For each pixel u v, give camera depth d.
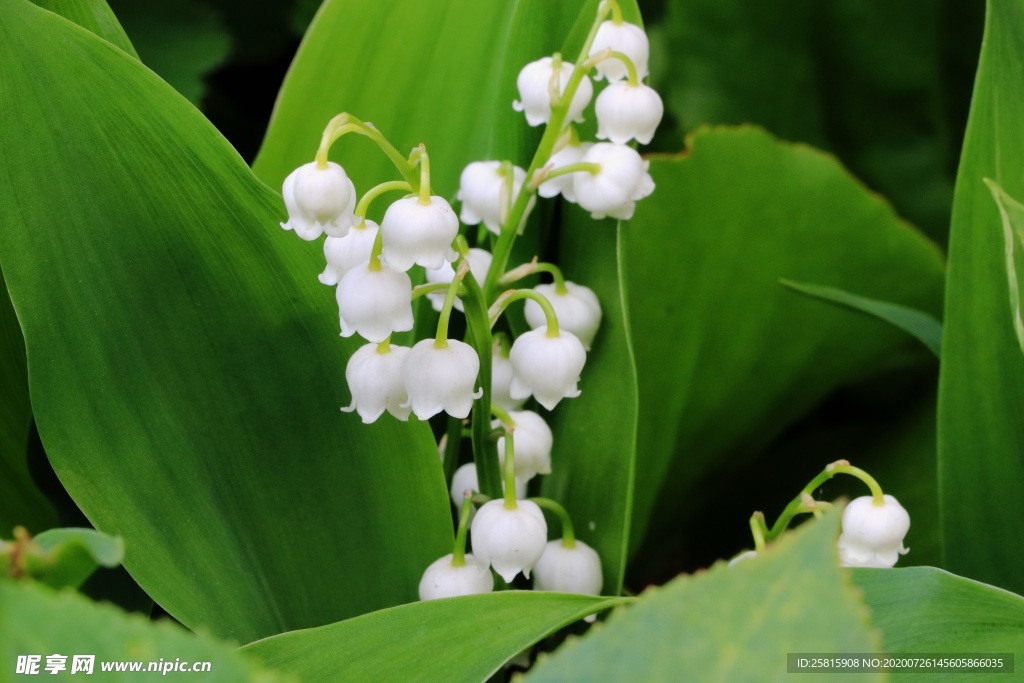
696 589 0.38
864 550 0.45
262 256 0.44
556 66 0.45
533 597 0.43
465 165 0.47
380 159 0.47
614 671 0.38
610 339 0.46
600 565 0.46
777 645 0.37
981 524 0.46
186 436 0.44
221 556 0.44
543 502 0.45
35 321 0.44
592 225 0.46
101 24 0.45
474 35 0.47
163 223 0.44
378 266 0.43
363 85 0.47
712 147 0.50
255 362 0.44
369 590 0.45
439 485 0.45
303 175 0.43
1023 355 0.45
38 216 0.43
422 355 0.43
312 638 0.42
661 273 0.50
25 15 0.43
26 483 0.46
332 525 0.45
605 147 0.45
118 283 0.44
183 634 0.36
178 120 0.43
